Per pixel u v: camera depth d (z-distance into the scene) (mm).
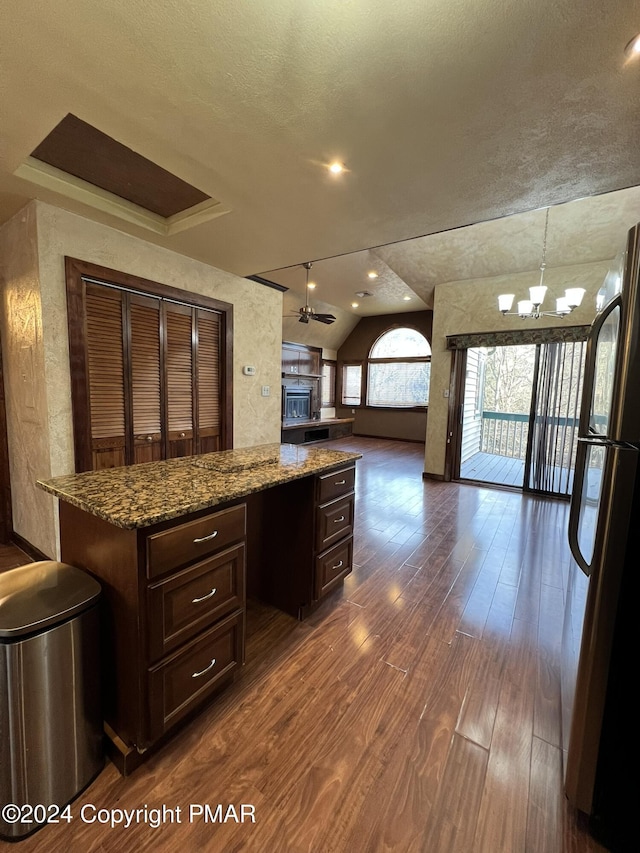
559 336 4301
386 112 1399
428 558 2865
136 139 1588
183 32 1100
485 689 1607
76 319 2385
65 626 1120
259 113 1417
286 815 1117
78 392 2418
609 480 1037
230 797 1166
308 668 1715
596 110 1373
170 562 1243
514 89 1278
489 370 7273
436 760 1291
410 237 2574
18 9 1035
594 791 1087
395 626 2031
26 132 1584
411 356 8695
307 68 1209
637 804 1033
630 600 1028
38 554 2617
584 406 1258
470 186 1911
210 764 1269
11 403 2754
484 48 1123
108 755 1291
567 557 2898
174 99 1361
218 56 1175
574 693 1165
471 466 6238
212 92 1320
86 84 1303
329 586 2152
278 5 1014
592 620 1085
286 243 2711
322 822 1102
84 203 2209
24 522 2771
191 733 1380
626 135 1515
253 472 1787
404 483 5109
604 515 1053
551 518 3771
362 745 1344
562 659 1645
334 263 5309
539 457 4605
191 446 3256
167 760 1279
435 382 5242
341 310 8375
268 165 1747
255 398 3875
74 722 1153
